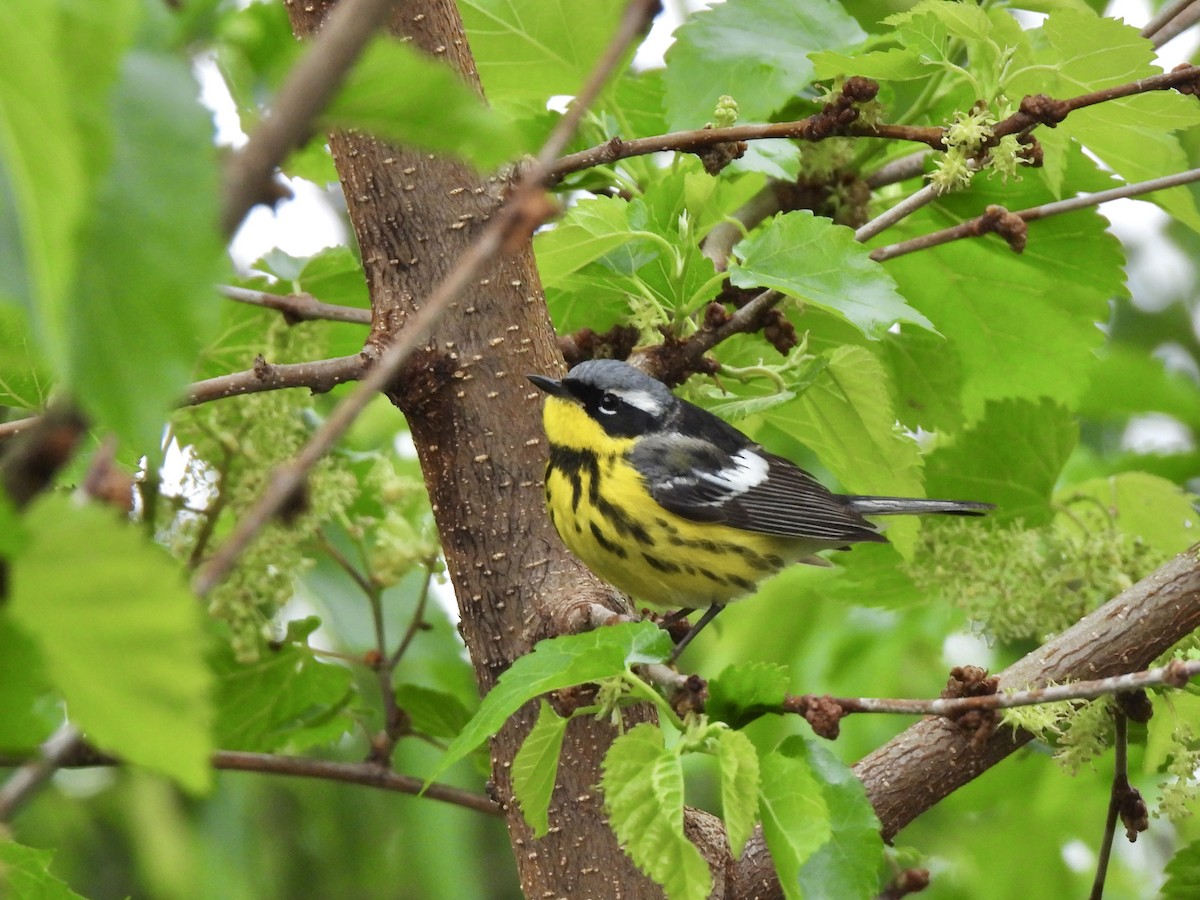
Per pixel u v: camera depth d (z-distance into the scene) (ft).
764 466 38.52
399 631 42.57
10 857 22.95
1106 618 28.84
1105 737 28.12
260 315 35.09
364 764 32.01
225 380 27.35
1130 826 28.71
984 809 43.14
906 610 46.75
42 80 8.52
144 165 9.60
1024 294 38.65
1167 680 20.22
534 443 29.66
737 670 22.81
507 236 12.55
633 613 28.96
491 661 28.99
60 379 9.73
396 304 29.45
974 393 41.34
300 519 31.91
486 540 29.19
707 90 33.76
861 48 34.24
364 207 29.91
